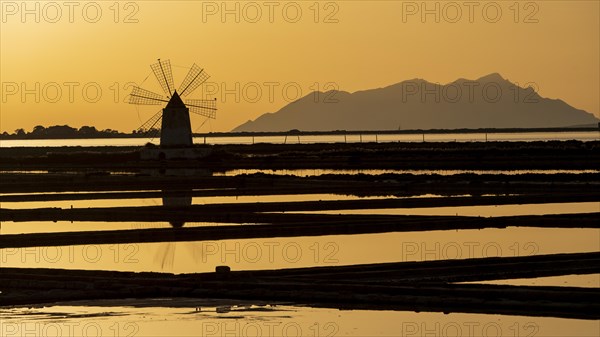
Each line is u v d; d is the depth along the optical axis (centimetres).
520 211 8550
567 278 5438
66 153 18212
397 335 4316
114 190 11400
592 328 4372
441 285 5097
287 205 8856
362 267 5647
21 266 6078
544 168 14038
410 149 18588
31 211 8625
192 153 16725
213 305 4844
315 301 4891
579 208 8775
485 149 17550
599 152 16475
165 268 5978
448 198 9206
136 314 4675
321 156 16850
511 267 5656
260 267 5922
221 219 8206
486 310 4716
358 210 8731
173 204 9475
